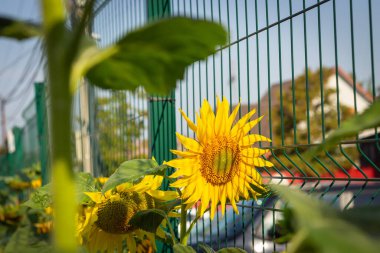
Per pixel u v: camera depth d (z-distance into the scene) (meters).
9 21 0.60
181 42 0.62
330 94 20.48
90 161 5.65
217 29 0.59
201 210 1.92
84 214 1.98
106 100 4.79
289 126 20.25
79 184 1.98
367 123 0.52
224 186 1.94
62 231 0.54
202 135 1.93
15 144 12.12
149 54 0.66
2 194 8.00
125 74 0.73
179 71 0.70
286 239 0.62
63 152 0.55
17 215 4.76
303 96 20.36
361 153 1.85
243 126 1.97
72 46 0.55
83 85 5.71
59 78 0.55
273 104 20.64
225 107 1.96
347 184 1.86
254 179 1.94
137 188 1.98
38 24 0.61
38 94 7.80
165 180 2.99
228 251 1.58
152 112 3.56
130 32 0.59
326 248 0.39
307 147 2.06
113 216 1.96
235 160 1.94
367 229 0.46
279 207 2.02
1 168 13.50
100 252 2.03
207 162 1.92
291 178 2.10
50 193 1.91
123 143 4.35
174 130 3.46
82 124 5.82
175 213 2.06
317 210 0.50
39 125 7.84
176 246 1.48
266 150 1.96
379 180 1.76
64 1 0.57
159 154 3.53
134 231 2.02
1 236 3.64
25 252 0.82
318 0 2.10
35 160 9.19
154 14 3.57
